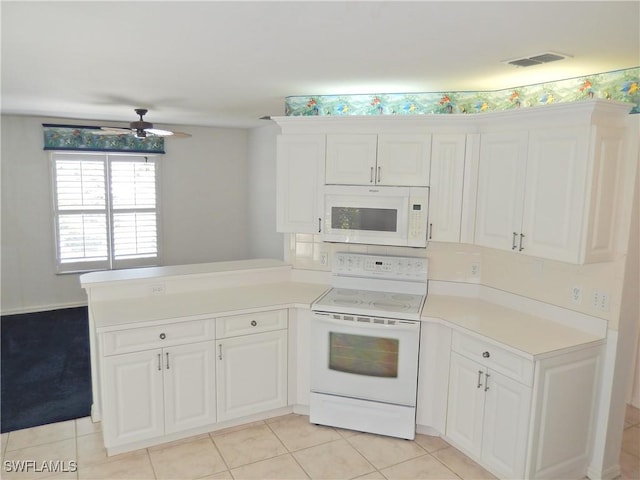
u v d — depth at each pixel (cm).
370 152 342
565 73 295
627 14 190
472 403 293
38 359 453
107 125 606
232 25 212
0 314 579
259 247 707
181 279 359
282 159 362
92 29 219
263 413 347
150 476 283
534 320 308
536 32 216
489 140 311
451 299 357
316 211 360
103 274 358
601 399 282
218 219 709
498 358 272
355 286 378
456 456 306
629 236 266
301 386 349
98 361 337
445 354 312
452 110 366
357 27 212
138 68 298
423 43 236
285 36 228
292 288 381
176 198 674
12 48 251
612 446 288
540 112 274
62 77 325
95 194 614
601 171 255
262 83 344
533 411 255
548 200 273
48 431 328
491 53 252
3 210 569
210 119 588
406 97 375
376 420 327
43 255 594
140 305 326
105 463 293
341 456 305
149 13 197
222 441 319
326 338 328
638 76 274
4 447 309
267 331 334
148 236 655
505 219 302
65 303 611
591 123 250
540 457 263
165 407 307
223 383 323
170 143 660
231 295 356
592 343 271
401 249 377
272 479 282
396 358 317
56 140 579
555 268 304
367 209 345
